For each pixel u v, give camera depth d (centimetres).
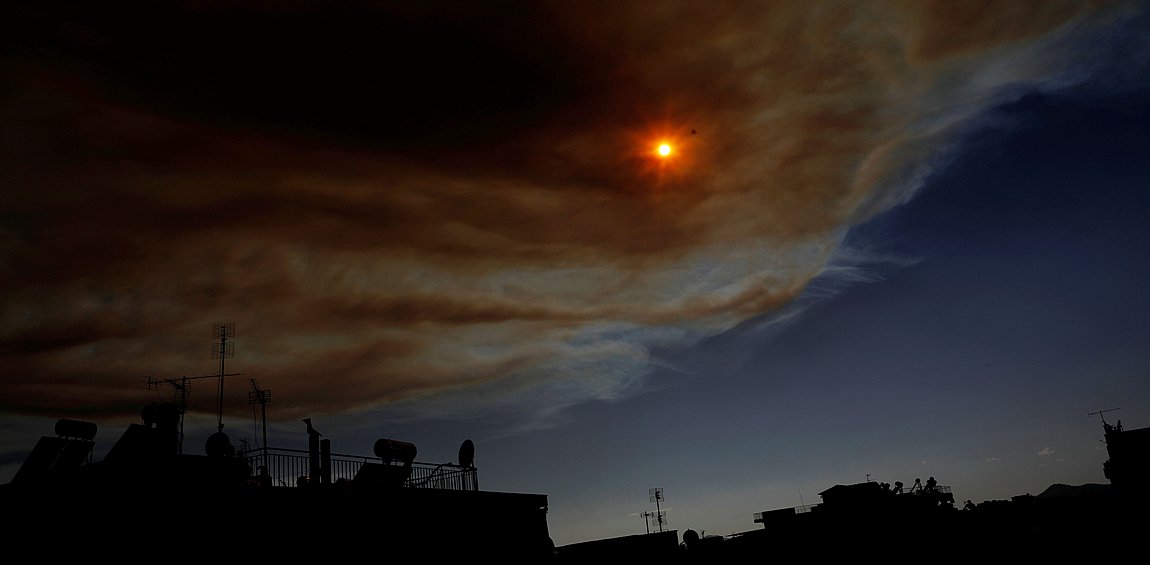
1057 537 4531
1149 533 4388
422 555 2158
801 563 4425
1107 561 4334
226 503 1692
